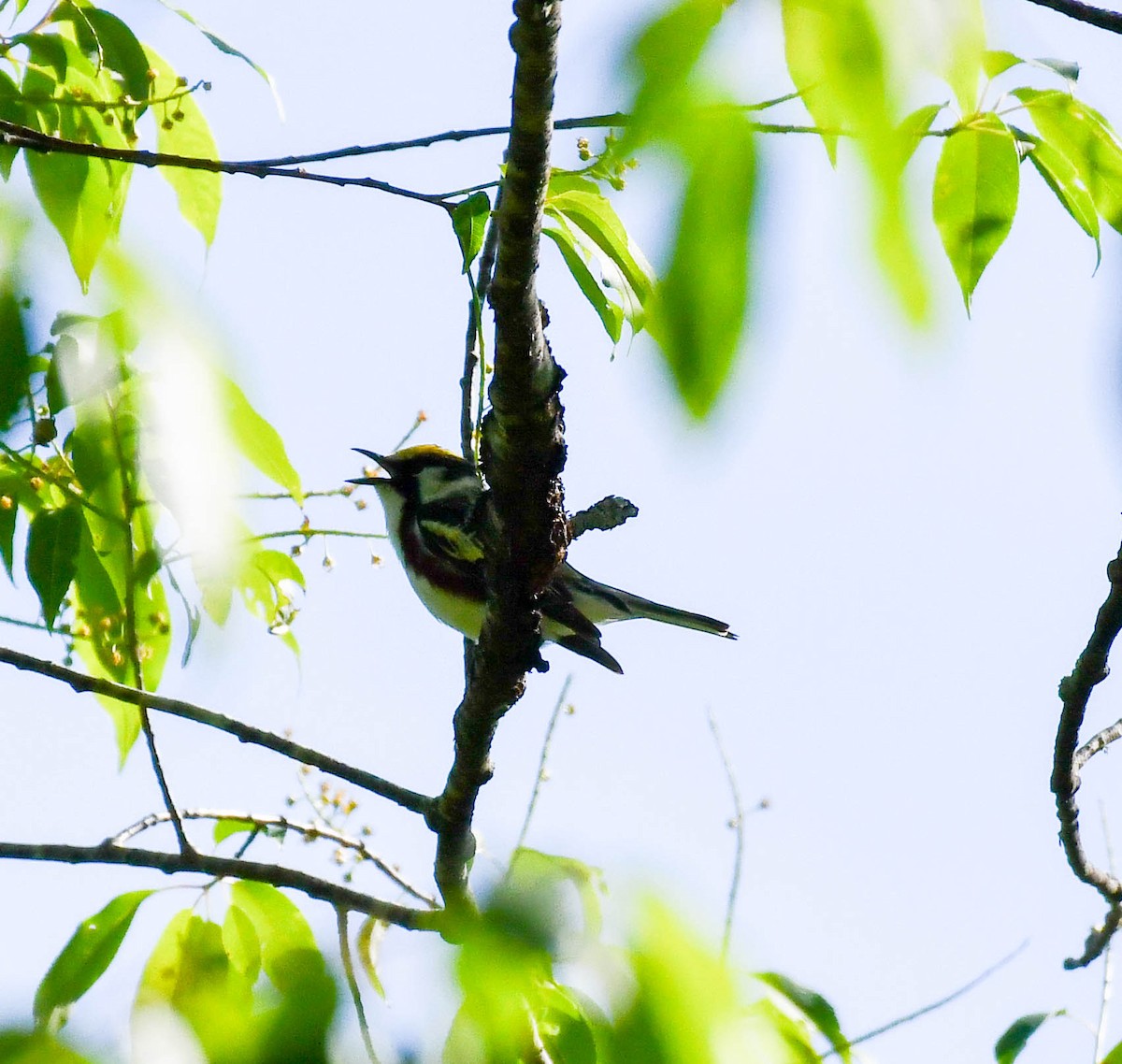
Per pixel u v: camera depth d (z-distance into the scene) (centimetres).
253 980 554
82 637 696
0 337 309
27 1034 237
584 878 243
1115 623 720
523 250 489
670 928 237
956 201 354
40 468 538
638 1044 227
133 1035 242
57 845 684
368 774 764
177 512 262
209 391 280
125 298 297
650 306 222
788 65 200
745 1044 231
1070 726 770
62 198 533
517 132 423
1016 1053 692
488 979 235
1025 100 376
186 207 663
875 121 198
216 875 616
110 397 420
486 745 741
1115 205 385
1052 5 420
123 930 556
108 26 618
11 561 618
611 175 409
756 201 194
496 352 545
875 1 200
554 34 385
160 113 669
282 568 695
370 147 547
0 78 630
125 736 752
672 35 197
